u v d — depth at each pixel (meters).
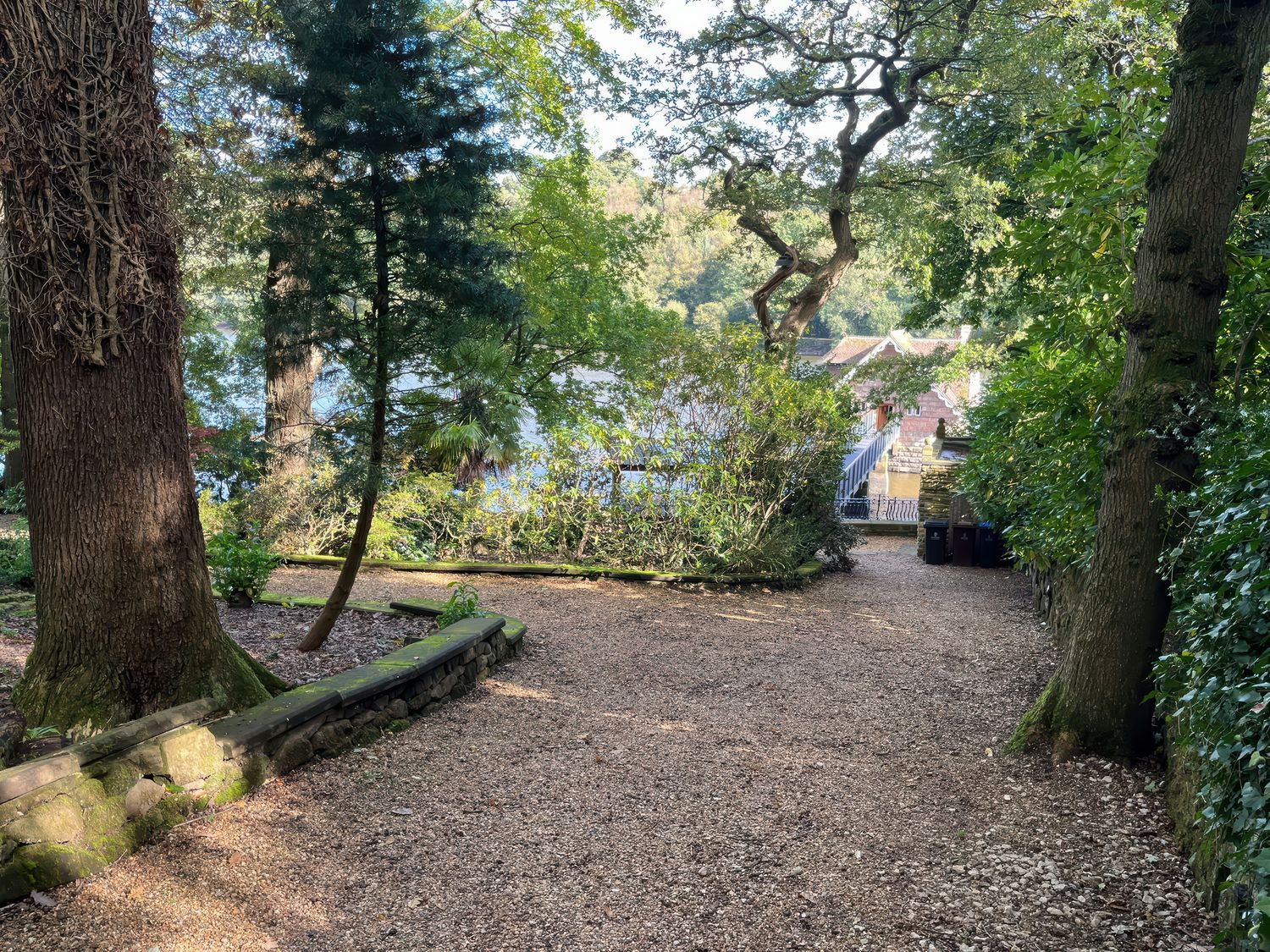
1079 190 4.85
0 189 3.81
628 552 10.33
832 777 4.43
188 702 3.89
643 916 3.07
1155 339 4.21
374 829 3.67
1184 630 3.71
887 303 45.44
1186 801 3.46
